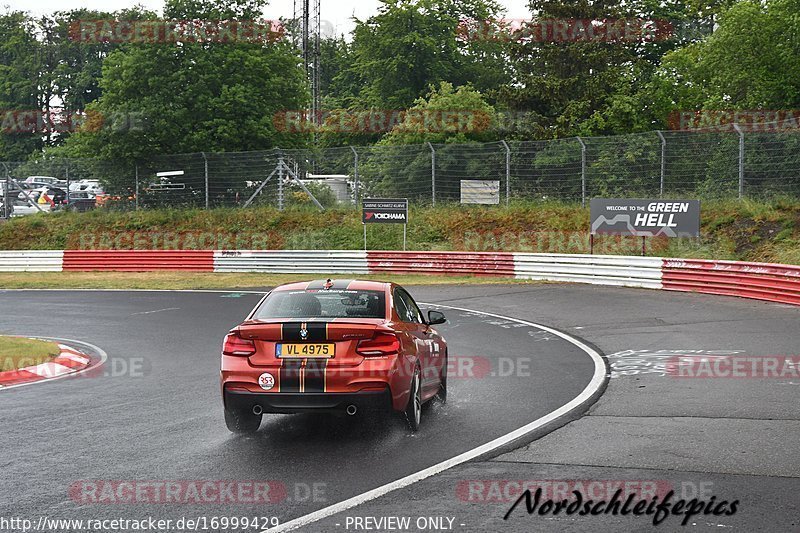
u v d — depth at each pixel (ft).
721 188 96.12
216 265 105.29
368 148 120.26
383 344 24.21
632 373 35.58
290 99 144.15
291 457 22.82
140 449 24.16
